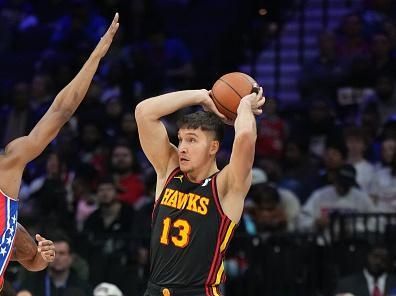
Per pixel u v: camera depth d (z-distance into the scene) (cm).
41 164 2723
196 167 1207
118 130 2861
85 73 1171
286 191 2430
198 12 3697
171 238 1198
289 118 3019
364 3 3312
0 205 1134
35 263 1274
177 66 3259
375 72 2958
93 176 2495
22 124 2923
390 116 2830
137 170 2545
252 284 2181
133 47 3275
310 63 3080
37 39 3559
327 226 2284
